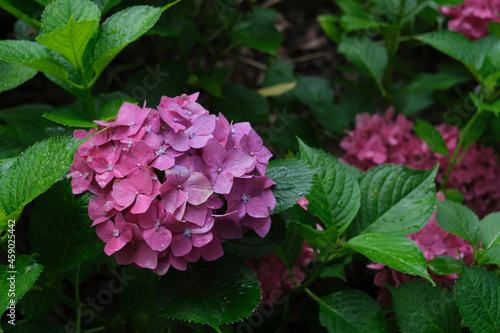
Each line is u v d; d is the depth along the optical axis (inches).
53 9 34.6
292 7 66.9
